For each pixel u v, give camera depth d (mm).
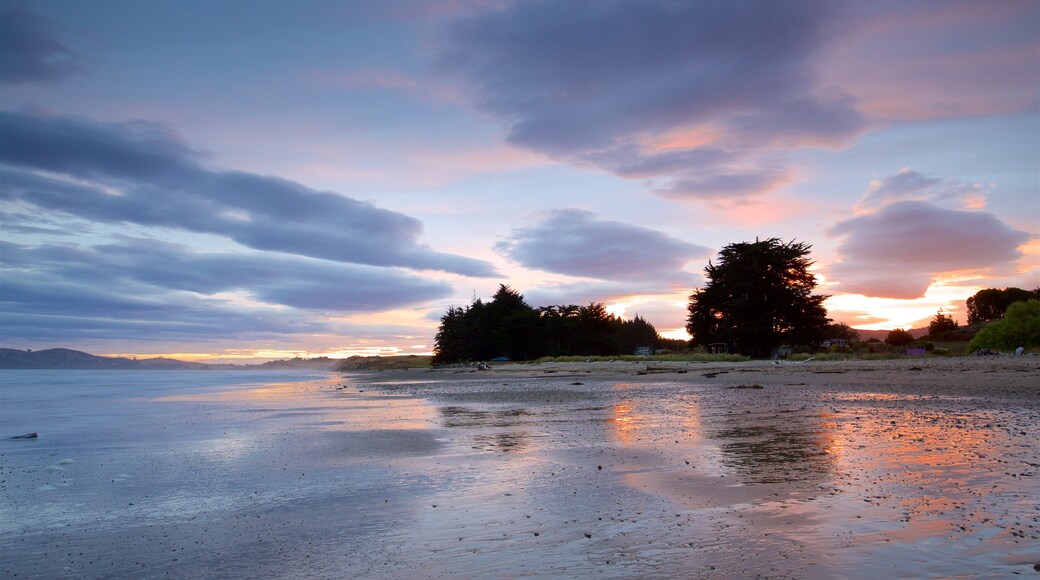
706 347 71562
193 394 39438
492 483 9109
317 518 7488
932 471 8484
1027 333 41312
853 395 21875
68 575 5777
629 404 21812
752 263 62031
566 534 6391
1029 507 6531
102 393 41625
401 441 13922
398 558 5879
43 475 10727
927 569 4859
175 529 7234
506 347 102438
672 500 7633
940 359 37906
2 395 38906
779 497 7492
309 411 23219
